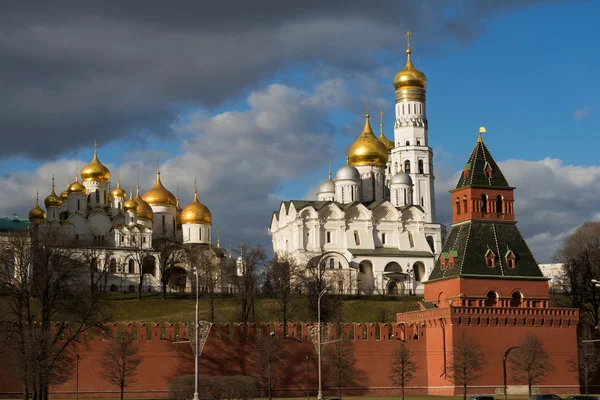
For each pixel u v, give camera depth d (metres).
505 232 168.75
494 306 161.88
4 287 156.88
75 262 165.25
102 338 152.88
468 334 159.38
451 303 162.88
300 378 159.12
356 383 161.25
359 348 162.38
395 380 158.62
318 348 139.38
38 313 189.75
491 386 158.62
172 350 154.75
